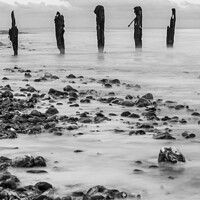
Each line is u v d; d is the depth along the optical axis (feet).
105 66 103.30
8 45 238.48
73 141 29.25
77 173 22.08
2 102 45.83
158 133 30.68
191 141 28.94
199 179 20.86
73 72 88.53
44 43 270.05
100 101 49.08
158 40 296.92
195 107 44.52
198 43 234.99
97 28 157.48
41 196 18.15
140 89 60.70
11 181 19.76
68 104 46.70
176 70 91.40
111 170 22.53
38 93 56.03
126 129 33.19
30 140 29.71
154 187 19.83
